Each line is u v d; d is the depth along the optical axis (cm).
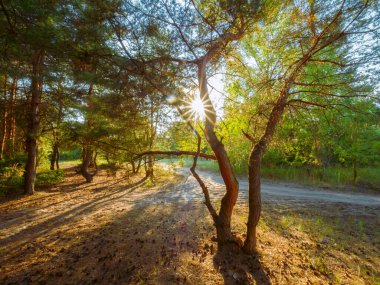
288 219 795
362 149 1377
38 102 1038
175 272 436
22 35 388
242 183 1575
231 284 404
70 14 380
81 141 745
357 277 460
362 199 1116
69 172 2233
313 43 448
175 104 449
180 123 547
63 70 539
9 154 1501
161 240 586
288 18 460
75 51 394
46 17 386
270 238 609
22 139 1381
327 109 492
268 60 523
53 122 1067
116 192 1301
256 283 408
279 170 1817
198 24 413
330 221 795
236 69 548
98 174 2067
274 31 491
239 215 799
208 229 660
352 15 380
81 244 566
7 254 511
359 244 616
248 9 384
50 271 438
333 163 1683
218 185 1512
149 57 431
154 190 1350
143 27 386
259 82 510
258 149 486
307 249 566
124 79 431
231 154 726
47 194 1200
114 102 471
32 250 531
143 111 503
